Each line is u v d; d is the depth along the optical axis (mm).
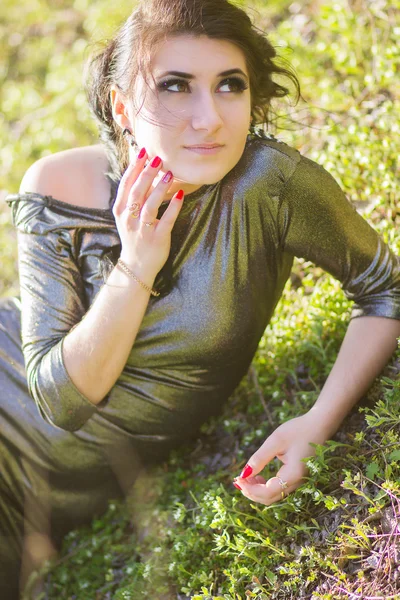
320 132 3604
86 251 2455
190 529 2533
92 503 2916
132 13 2234
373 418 2188
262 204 2332
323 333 2912
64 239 2445
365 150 3232
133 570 2631
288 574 2240
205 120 2082
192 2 2107
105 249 2447
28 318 2457
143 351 2523
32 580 2891
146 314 2445
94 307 2334
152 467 2941
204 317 2424
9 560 2824
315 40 4211
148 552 2719
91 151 2582
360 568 2127
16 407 2732
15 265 4395
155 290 2393
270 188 2311
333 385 2422
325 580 2162
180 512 2541
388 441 2275
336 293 2926
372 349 2451
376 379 2564
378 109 3467
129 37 2205
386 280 2484
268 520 2363
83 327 2338
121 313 2299
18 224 2510
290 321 3041
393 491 2139
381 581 2053
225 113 2133
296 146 3648
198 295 2395
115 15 5066
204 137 2104
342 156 3305
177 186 2273
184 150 2133
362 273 2492
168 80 2109
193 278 2381
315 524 2266
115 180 2473
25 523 2857
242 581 2326
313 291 3219
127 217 2250
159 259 2277
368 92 3537
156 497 2873
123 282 2293
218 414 3004
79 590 2793
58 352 2361
